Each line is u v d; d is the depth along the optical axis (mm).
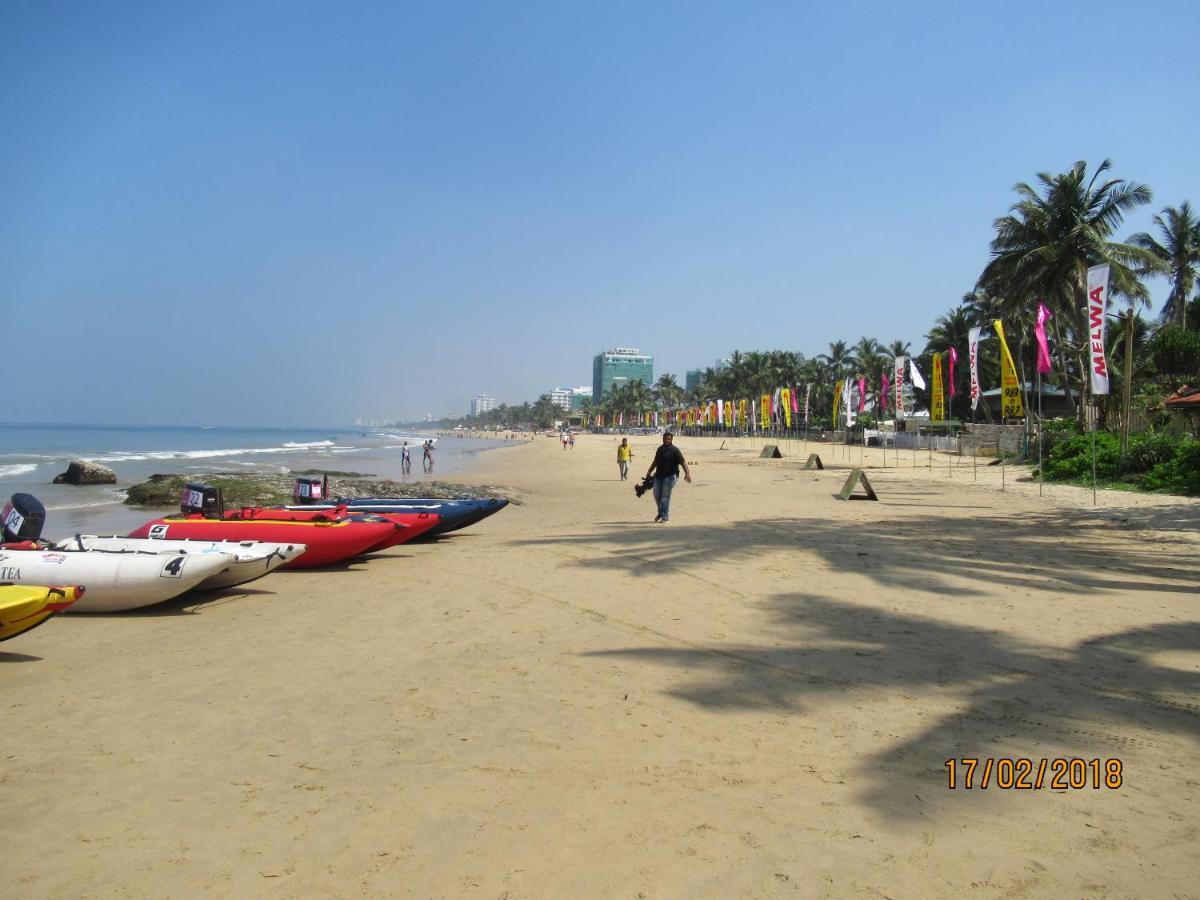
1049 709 4887
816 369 109312
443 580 9453
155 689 5488
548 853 3227
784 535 12805
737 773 3990
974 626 6922
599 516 16672
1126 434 25453
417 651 6340
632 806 3635
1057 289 35438
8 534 9070
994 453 42719
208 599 8719
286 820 3529
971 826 3453
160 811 3635
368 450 82375
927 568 9719
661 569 9828
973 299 58656
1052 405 54938
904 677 5535
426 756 4227
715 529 13664
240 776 4004
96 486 30188
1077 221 34344
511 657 6125
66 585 7895
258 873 3096
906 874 3066
